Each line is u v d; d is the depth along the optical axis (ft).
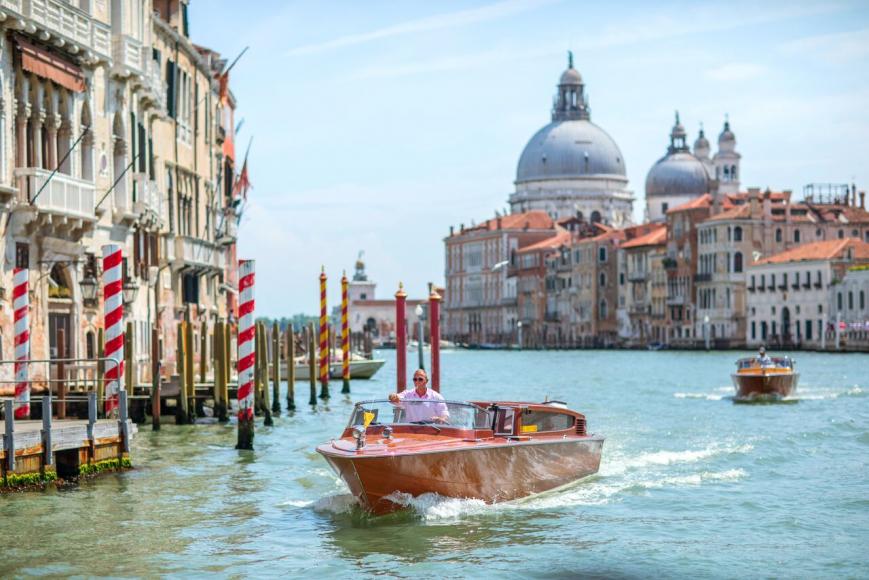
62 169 131.54
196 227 205.36
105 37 138.21
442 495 86.12
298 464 110.11
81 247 131.54
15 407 103.96
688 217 582.76
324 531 81.35
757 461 113.09
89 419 96.94
